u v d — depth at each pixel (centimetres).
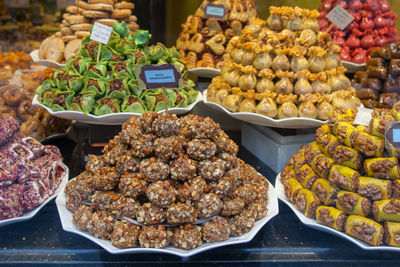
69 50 217
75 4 233
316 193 127
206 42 227
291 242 125
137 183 108
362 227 113
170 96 168
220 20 227
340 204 119
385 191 114
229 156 116
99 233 108
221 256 117
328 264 118
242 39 176
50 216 136
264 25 185
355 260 118
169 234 106
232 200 112
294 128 172
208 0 227
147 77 119
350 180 117
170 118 112
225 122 214
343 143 126
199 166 109
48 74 212
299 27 176
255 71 168
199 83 235
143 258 115
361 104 171
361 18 240
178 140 109
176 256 115
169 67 116
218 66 225
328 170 127
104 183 111
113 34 181
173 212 103
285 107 162
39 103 167
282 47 168
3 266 115
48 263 115
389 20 238
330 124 135
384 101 180
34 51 245
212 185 110
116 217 110
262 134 184
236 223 112
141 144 110
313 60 167
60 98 161
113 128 171
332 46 173
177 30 254
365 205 115
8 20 287
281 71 165
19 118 187
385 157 120
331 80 169
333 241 126
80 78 163
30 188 129
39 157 148
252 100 169
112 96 163
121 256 116
